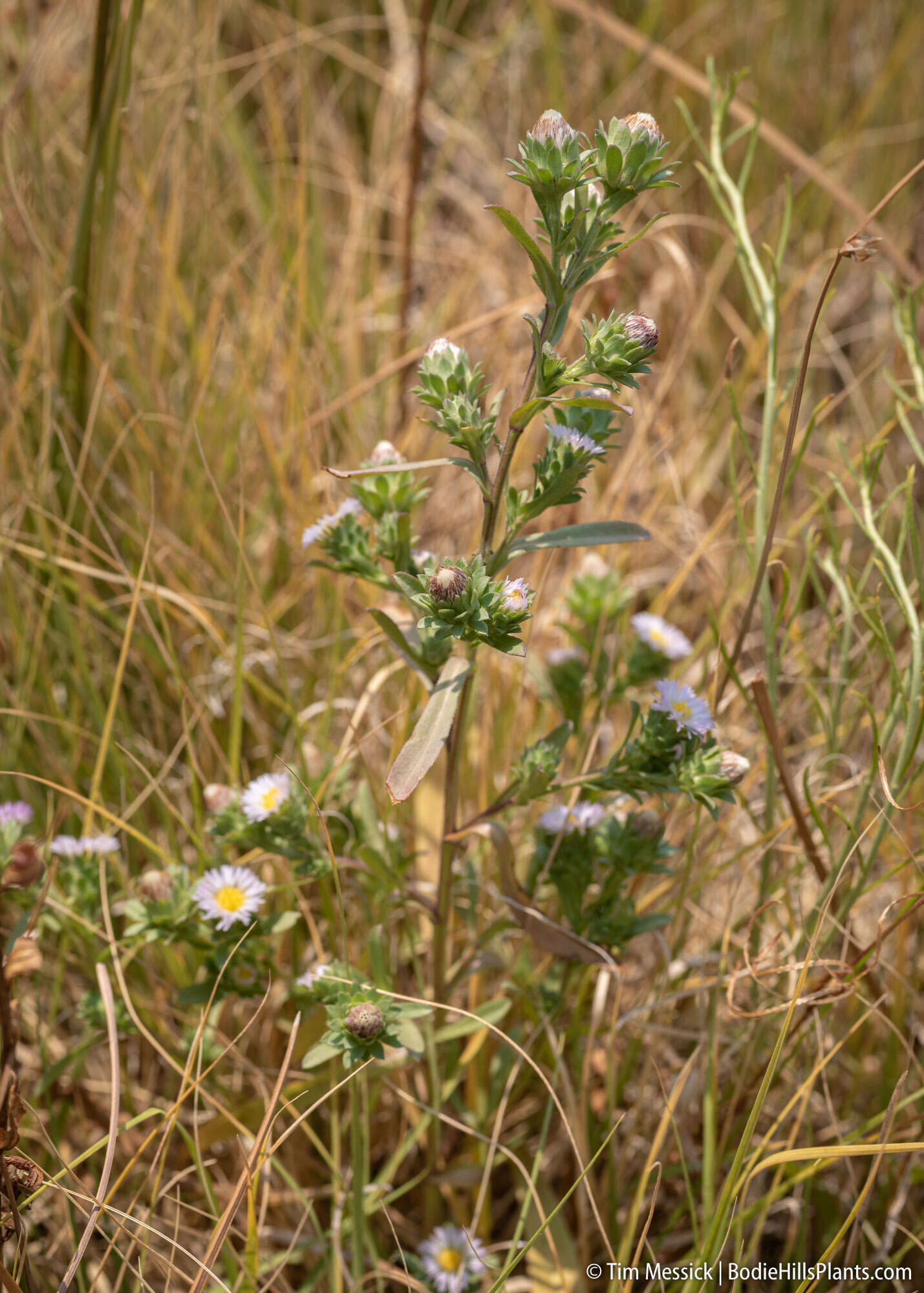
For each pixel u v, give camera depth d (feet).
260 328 1.58
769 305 1.24
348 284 1.66
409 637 1.13
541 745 1.12
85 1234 1.04
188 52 1.63
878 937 1.15
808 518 1.40
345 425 1.58
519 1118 1.28
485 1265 1.13
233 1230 1.21
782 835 1.34
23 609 1.44
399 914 1.31
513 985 1.22
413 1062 1.18
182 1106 1.24
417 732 1.04
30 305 1.51
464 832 1.13
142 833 1.37
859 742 1.43
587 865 1.18
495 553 1.07
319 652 1.48
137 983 1.31
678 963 1.31
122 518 1.49
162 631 1.43
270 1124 1.07
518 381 1.63
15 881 0.95
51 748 1.38
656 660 1.28
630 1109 1.25
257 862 1.32
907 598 1.18
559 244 1.01
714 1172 1.18
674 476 1.50
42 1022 1.31
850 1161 1.23
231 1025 1.29
